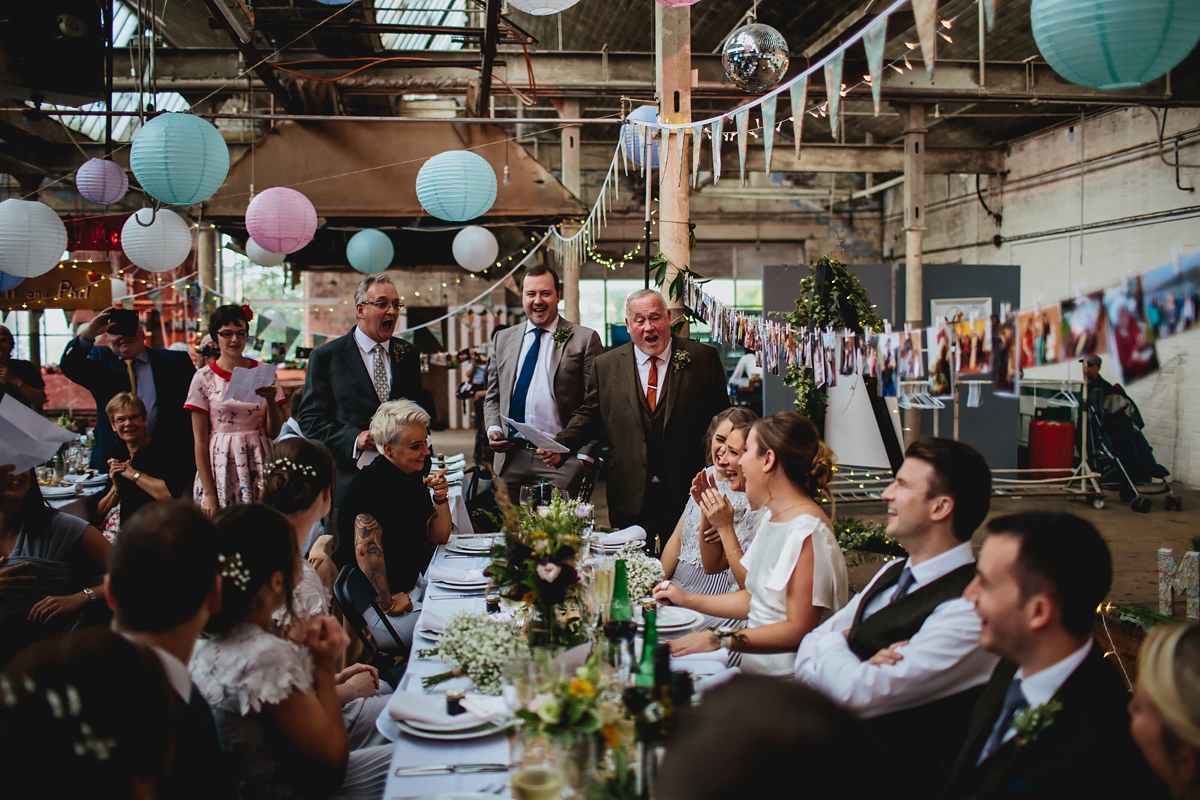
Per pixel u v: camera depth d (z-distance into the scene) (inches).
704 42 390.9
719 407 157.2
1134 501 300.5
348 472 152.3
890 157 451.8
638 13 369.7
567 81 326.3
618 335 570.6
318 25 229.0
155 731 43.3
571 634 74.7
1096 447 324.5
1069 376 409.1
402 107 401.4
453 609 95.7
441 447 478.6
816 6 314.5
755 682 30.3
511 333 175.6
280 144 275.0
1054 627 53.3
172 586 54.6
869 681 64.6
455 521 167.5
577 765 47.9
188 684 55.6
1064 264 415.2
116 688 41.8
